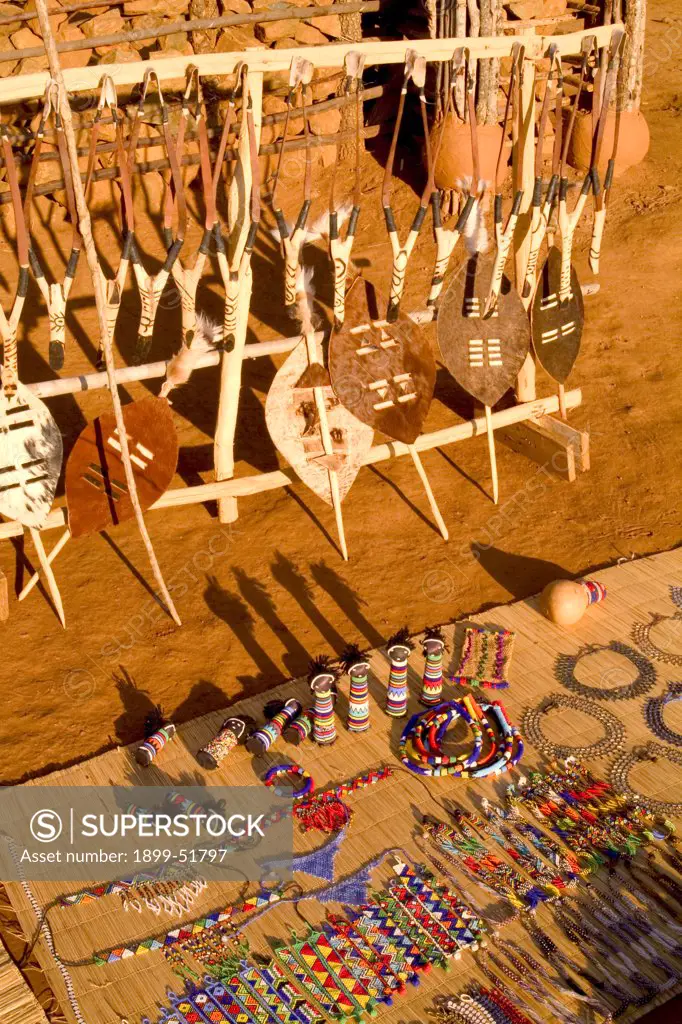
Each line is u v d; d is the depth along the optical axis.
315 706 6.07
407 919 5.17
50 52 5.45
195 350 6.97
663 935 5.10
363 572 7.55
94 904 5.30
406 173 13.30
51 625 7.13
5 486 6.60
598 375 9.70
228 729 6.04
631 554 7.70
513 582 7.45
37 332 10.51
